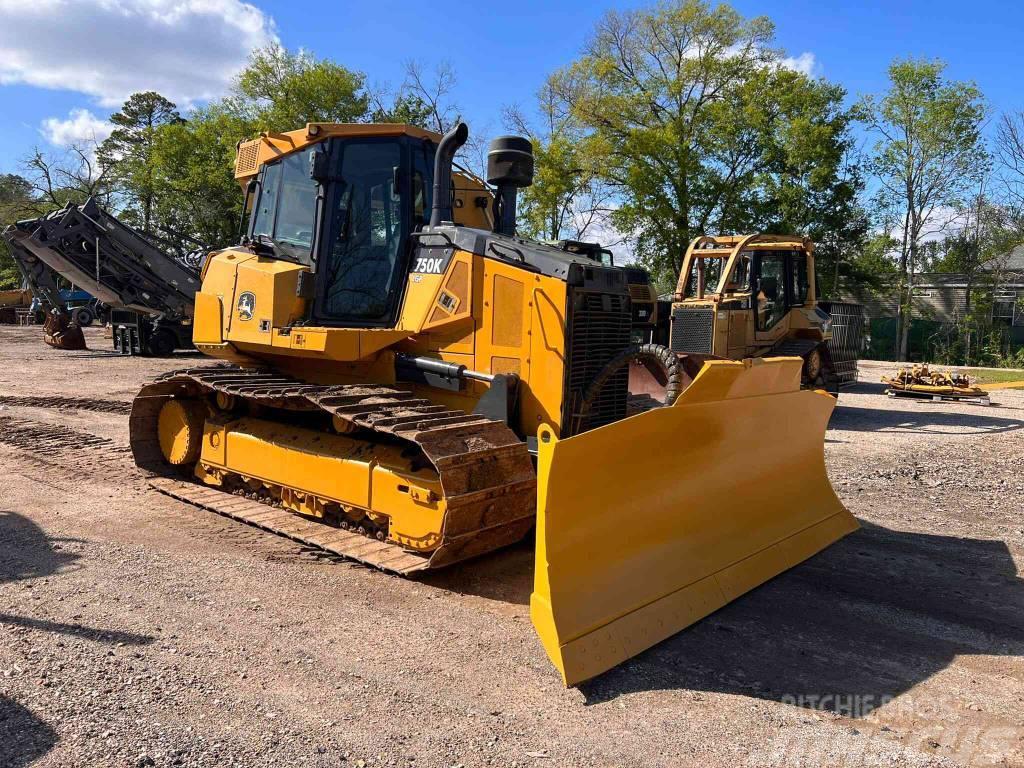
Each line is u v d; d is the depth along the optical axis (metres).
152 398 7.03
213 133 34.66
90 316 26.05
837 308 15.55
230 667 3.50
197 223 35.16
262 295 5.66
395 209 5.52
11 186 51.47
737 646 3.91
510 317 4.97
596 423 5.08
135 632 3.83
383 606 4.30
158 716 3.05
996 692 3.49
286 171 5.97
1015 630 4.19
